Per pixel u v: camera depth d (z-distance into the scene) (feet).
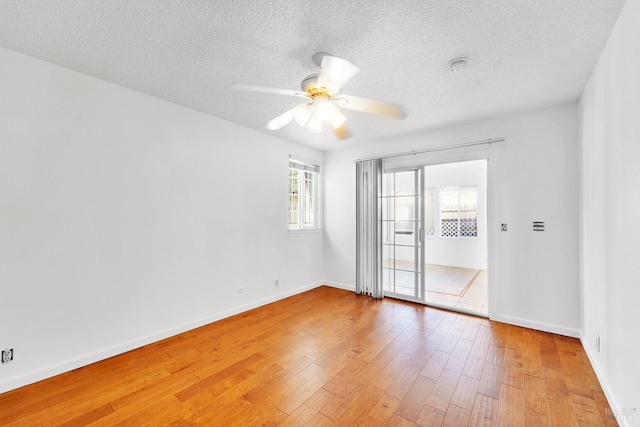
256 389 6.55
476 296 13.99
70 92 7.36
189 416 5.67
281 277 13.51
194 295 10.04
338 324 10.39
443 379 6.92
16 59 6.59
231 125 11.28
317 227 15.80
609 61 6.02
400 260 13.69
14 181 6.55
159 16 5.38
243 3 5.00
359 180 14.35
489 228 10.73
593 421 5.51
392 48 6.34
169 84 8.18
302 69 7.29
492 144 10.69
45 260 6.97
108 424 5.45
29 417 5.61
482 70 7.27
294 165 14.66
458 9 5.13
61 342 7.20
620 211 5.53
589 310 7.95
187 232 9.86
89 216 7.67
